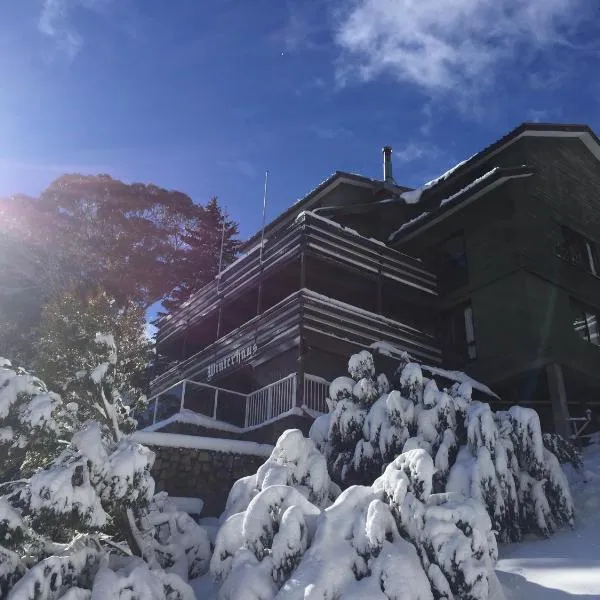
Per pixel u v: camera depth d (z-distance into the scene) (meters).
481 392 16.72
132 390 9.79
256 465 13.30
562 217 19.11
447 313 19.61
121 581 6.04
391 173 23.38
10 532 6.05
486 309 18.09
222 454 13.01
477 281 18.56
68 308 9.70
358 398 11.29
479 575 6.15
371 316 17.72
